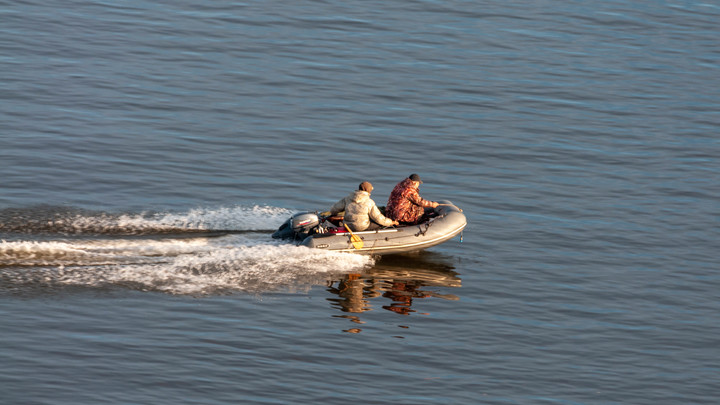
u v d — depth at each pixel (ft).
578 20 401.29
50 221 198.70
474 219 224.12
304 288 181.68
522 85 325.62
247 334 161.99
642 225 225.15
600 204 237.04
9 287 167.94
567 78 335.47
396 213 202.28
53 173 229.25
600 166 263.08
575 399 149.28
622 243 214.07
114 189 223.30
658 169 263.29
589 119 299.38
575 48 367.45
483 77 330.54
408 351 160.86
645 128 294.66
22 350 148.97
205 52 335.47
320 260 192.65
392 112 294.05
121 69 311.47
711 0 437.58
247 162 249.34
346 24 376.68
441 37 369.30
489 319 175.32
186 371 147.95
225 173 240.53
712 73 349.41
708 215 233.14
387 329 168.55
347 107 295.48
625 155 272.10
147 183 229.25
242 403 140.26
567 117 299.99
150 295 171.53
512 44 366.84
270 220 211.20
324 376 150.30
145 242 192.85
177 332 160.04
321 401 142.61
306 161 253.24
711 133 293.43
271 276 184.44
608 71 345.10
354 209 197.57
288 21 375.45
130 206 213.05
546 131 287.28
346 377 150.61
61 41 331.57
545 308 181.27
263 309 171.73
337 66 331.36
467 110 300.20
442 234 200.85
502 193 240.94
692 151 277.85
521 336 169.37
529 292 187.83
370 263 195.83
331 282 185.57
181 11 378.32
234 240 197.88
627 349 166.91
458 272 195.42
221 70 319.68
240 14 379.76
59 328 156.76
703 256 209.15
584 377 156.35
